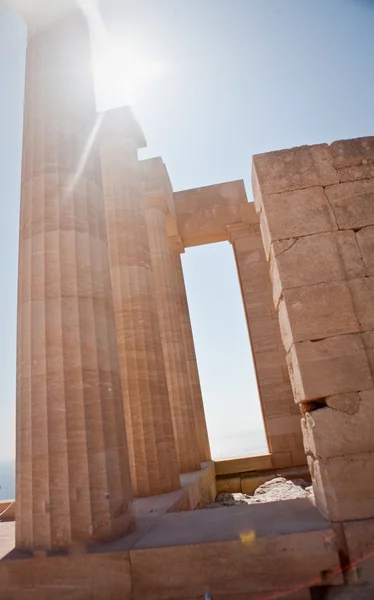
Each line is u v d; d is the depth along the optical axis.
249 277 17.91
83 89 7.19
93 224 6.46
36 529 4.94
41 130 6.61
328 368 5.04
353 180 5.76
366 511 4.52
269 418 16.25
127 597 4.39
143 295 10.22
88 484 5.07
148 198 14.77
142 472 8.78
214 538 4.58
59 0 7.41
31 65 7.25
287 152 5.96
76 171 6.50
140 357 9.68
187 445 12.80
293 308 5.30
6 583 4.64
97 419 5.43
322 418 4.88
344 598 4.05
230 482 15.52
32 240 6.06
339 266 5.41
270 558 4.35
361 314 5.20
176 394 13.19
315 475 5.30
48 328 5.59
